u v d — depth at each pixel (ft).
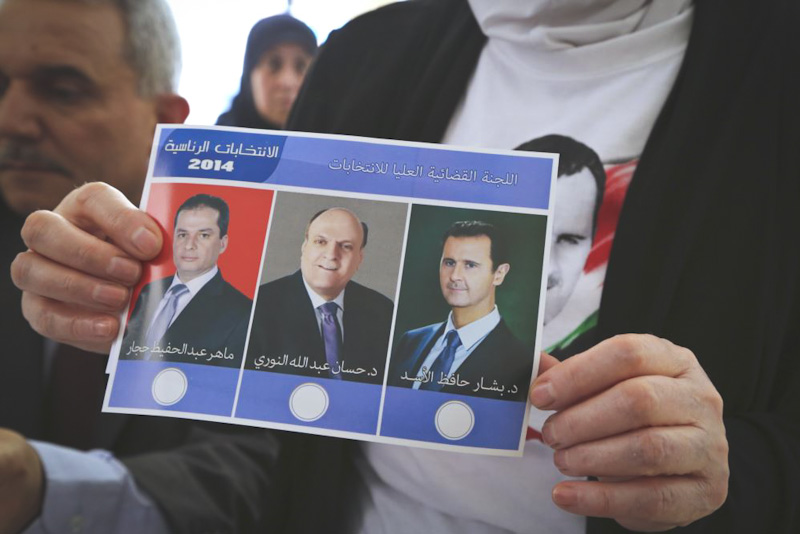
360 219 2.65
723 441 2.32
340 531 3.17
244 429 3.86
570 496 2.27
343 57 3.97
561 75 3.50
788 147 3.28
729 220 3.19
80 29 4.86
